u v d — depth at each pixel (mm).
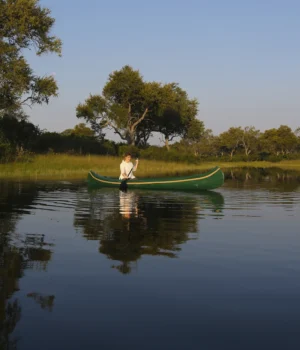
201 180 13336
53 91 27984
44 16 26969
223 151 99375
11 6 25375
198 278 3926
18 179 18422
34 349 2623
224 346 2654
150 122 52906
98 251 4910
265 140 91438
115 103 47781
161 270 4160
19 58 26125
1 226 6527
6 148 26188
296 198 11031
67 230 6203
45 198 10766
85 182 16719
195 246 5199
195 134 55375
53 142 38188
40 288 3646
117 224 6758
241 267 4285
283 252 4914
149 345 2668
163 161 40000
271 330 2869
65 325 2941
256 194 12203
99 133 49219
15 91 25844
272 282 3814
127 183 14117
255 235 5898
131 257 4664
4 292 3543
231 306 3268
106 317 3068
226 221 7129
